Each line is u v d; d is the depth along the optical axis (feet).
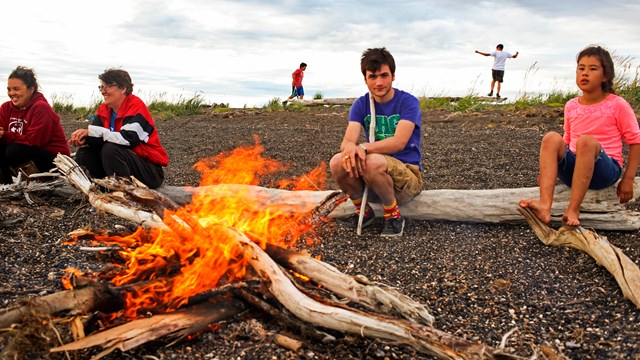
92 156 15.69
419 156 14.42
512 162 21.91
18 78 16.12
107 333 7.43
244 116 40.06
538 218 12.92
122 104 15.57
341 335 8.38
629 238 13.39
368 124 14.15
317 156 24.43
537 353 7.72
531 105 35.91
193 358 7.79
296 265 9.07
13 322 7.13
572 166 13.26
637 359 8.11
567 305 9.95
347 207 15.07
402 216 14.83
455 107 38.06
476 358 7.02
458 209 14.49
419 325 7.55
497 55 47.88
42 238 13.24
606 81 13.03
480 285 10.85
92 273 10.07
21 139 16.44
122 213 11.52
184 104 44.93
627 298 10.08
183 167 22.67
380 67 13.26
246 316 8.67
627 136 13.00
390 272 11.54
